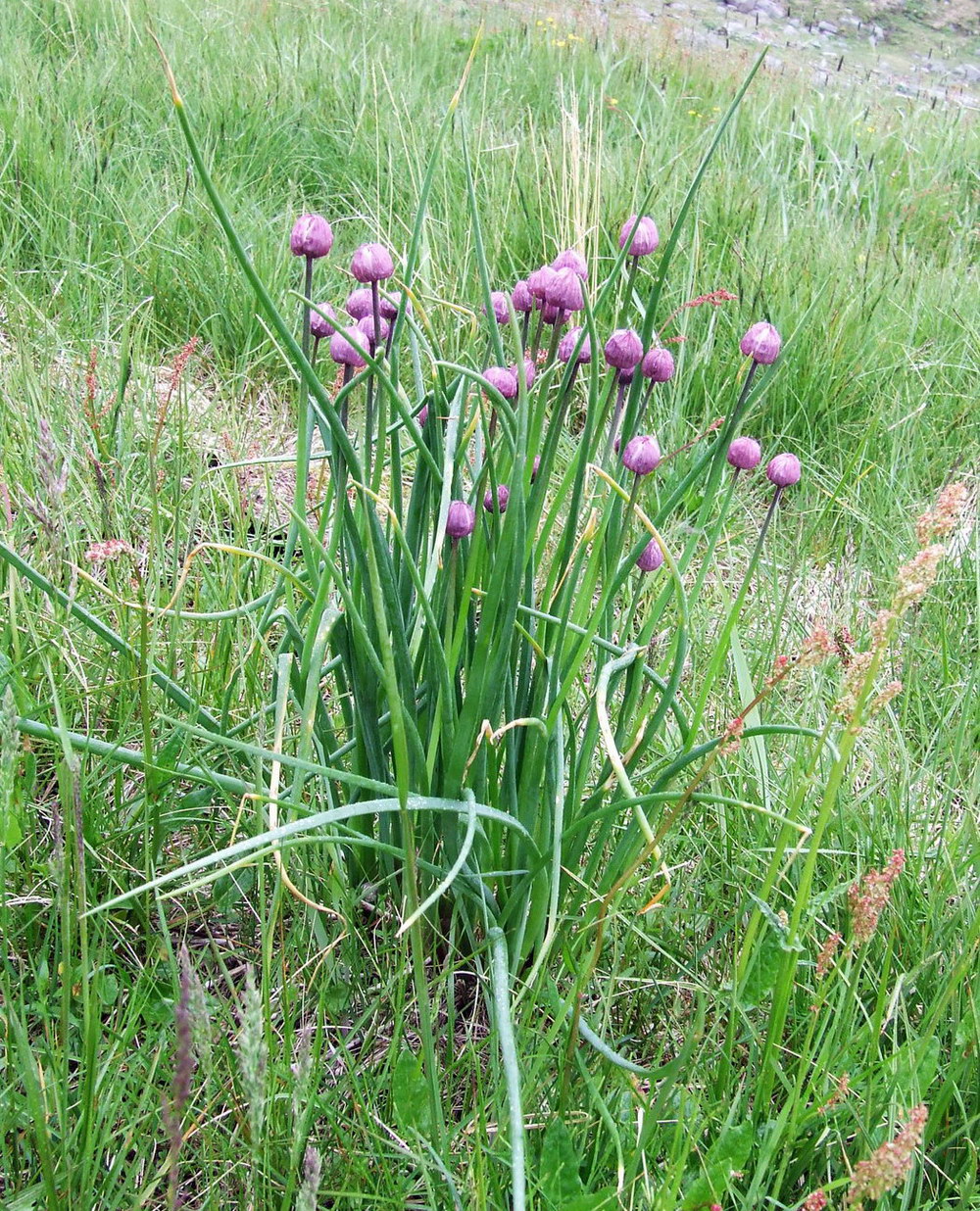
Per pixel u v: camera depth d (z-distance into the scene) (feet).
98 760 2.46
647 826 1.93
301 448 2.16
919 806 2.80
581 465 2.15
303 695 2.33
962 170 7.89
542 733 2.14
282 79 6.65
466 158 2.12
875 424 4.38
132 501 3.20
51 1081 1.93
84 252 4.65
